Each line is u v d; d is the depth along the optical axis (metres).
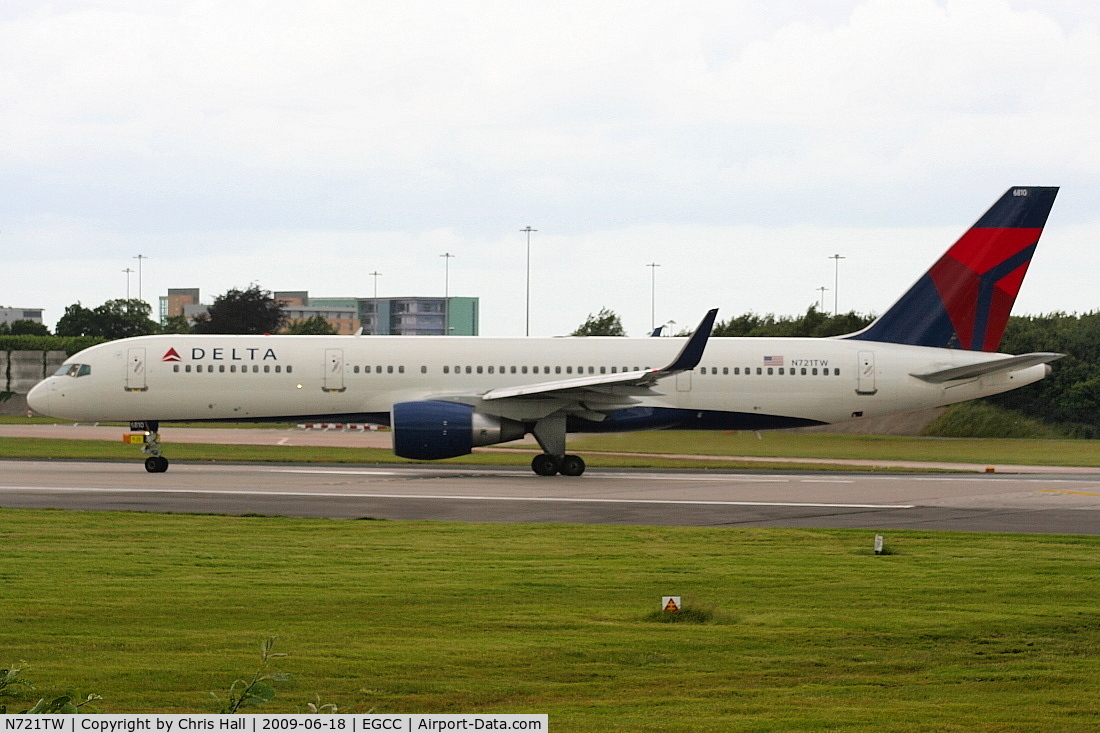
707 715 29.77
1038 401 192.00
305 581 48.56
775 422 112.69
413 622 40.59
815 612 43.38
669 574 51.59
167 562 53.00
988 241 114.00
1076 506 81.62
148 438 107.06
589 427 108.50
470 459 124.31
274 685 31.86
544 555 56.84
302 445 145.88
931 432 186.88
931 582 49.94
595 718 29.38
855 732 28.39
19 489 86.25
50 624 39.38
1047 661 36.38
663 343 112.44
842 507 80.12
